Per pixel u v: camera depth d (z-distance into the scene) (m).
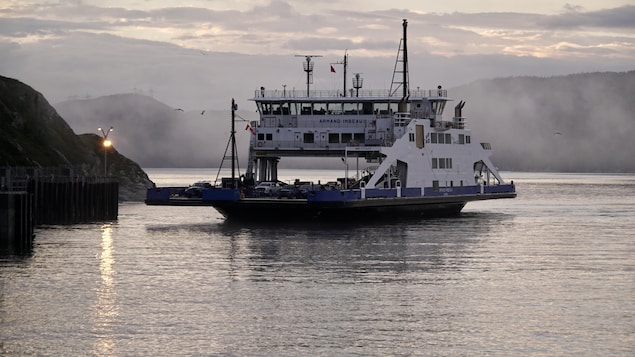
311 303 88.50
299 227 150.62
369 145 163.00
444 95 171.25
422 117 167.00
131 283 98.25
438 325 80.44
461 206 185.12
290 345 74.12
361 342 75.06
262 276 102.88
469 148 177.00
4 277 101.31
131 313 84.19
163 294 92.56
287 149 165.38
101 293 92.88
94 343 74.62
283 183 170.75
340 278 101.88
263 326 79.81
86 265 109.88
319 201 142.12
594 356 71.75
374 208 156.38
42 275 102.81
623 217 193.75
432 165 164.62
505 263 114.44
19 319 81.81
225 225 155.25
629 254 124.06
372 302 89.12
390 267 109.81
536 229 159.75
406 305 87.94
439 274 105.25
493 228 158.62
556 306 88.12
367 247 126.62
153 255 118.38
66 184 159.62
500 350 73.19
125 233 143.88
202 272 105.44
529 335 77.44
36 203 154.88
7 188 154.38
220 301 89.31
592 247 131.88
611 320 82.50
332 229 148.00
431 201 161.88
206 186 171.88
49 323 80.50
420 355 71.75
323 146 165.00
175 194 154.88
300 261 113.69
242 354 71.81
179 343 74.62
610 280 102.31
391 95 166.62
